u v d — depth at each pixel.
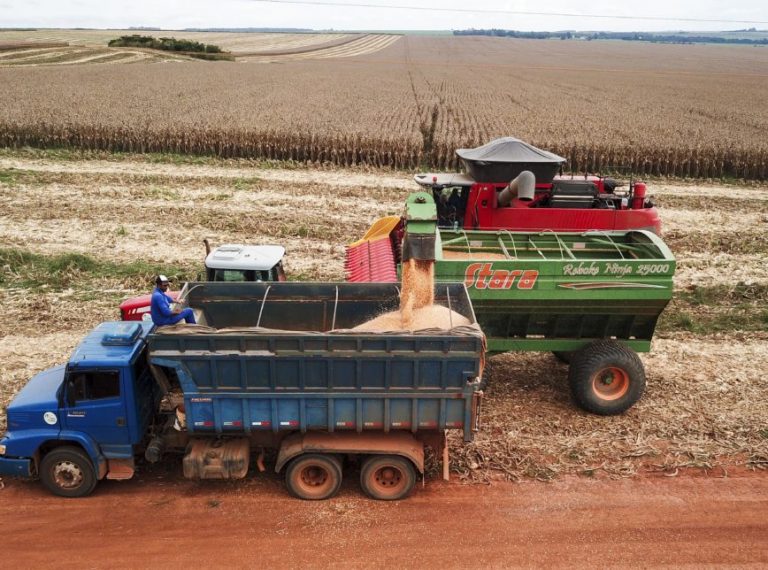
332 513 9.47
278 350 9.12
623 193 16.80
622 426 11.68
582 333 12.26
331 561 8.52
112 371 9.23
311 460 9.52
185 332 9.05
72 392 9.27
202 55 102.12
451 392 9.35
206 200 25.36
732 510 9.55
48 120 34.12
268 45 162.12
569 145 32.56
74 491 9.67
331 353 9.10
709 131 37.69
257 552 8.68
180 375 9.23
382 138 32.19
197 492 9.92
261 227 22.25
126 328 9.96
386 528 9.16
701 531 9.12
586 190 16.05
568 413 12.16
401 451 9.46
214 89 57.41
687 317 15.84
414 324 10.24
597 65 119.75
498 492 9.92
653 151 31.91
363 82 70.56
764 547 8.84
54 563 8.45
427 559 8.58
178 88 57.09
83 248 19.88
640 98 60.12
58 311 15.52
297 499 9.77
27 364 13.16
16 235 20.70
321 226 22.66
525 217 15.84
